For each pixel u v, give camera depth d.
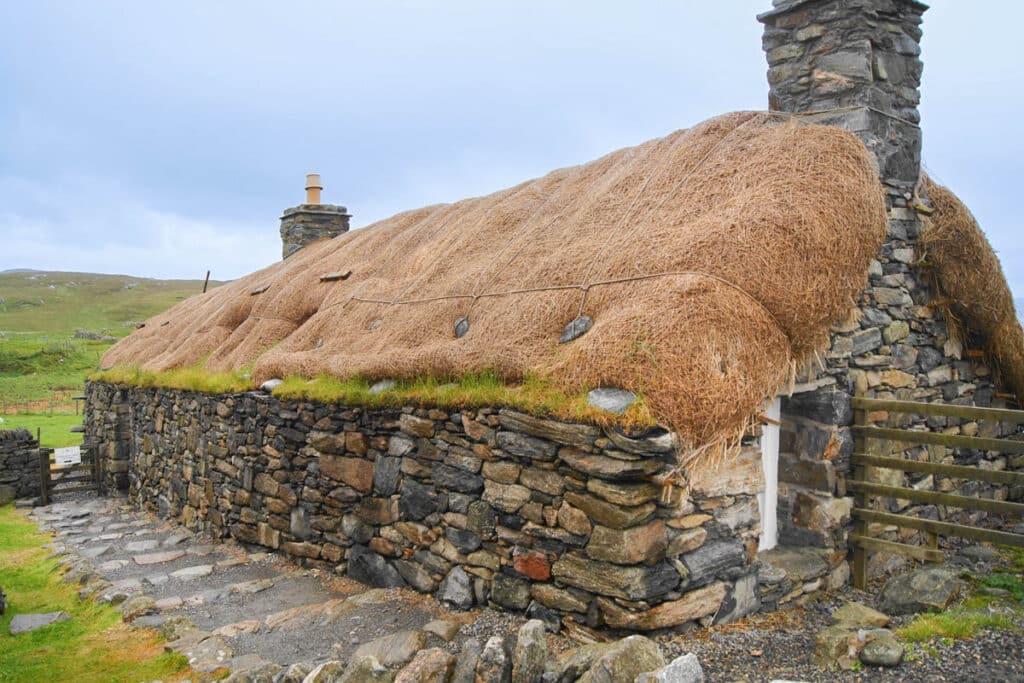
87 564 9.20
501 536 5.90
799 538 6.69
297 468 8.63
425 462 6.75
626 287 5.83
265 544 9.21
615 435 4.90
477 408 6.12
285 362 9.40
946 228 7.52
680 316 5.13
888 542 6.48
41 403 31.69
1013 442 5.79
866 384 6.98
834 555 6.53
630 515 4.88
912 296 7.57
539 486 5.54
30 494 16.23
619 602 4.97
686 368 4.92
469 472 6.22
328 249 14.09
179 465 11.96
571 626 5.29
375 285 10.04
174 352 14.09
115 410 15.89
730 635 5.25
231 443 10.02
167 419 12.57
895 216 7.30
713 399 4.87
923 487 7.65
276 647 5.78
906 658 4.59
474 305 7.28
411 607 6.47
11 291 88.62
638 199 6.96
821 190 5.96
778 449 6.85
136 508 14.24
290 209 17.70
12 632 6.64
